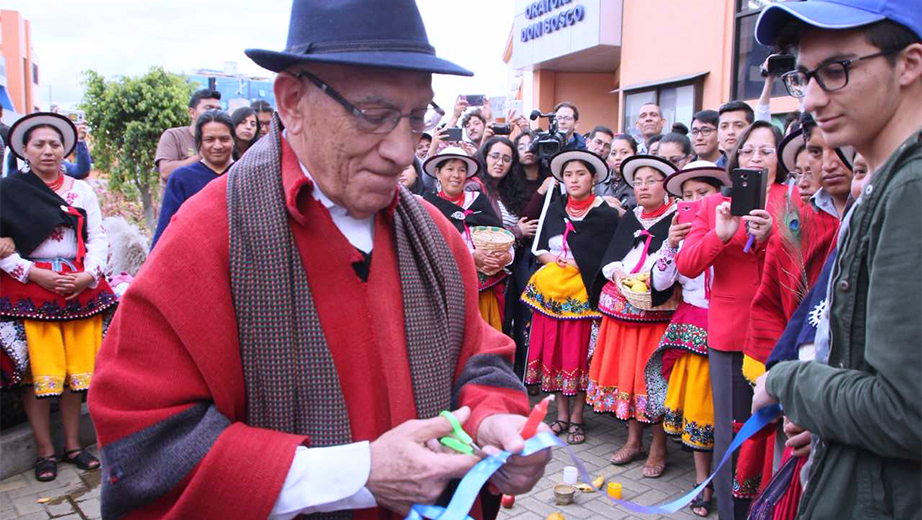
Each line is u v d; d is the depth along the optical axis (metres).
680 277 3.58
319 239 1.28
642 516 3.43
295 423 1.25
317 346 1.25
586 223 4.41
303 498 1.15
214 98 5.17
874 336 1.20
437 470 1.16
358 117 1.20
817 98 1.35
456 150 4.71
